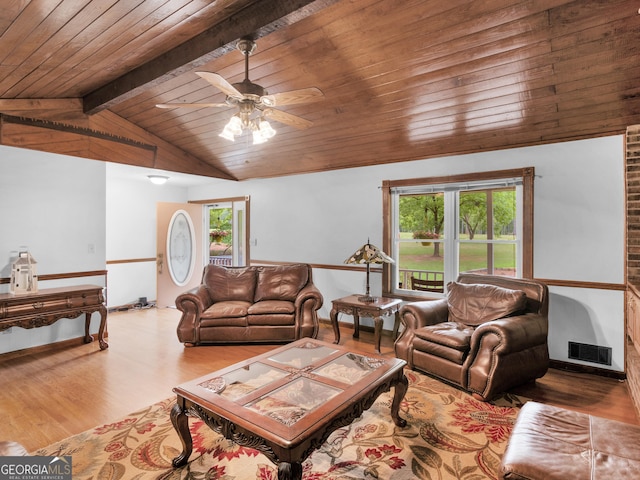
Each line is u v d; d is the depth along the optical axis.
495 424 2.45
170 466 2.02
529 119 3.20
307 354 2.57
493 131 3.50
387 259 4.02
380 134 3.88
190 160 5.23
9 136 3.43
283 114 2.44
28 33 2.12
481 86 2.82
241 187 6.19
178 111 3.95
